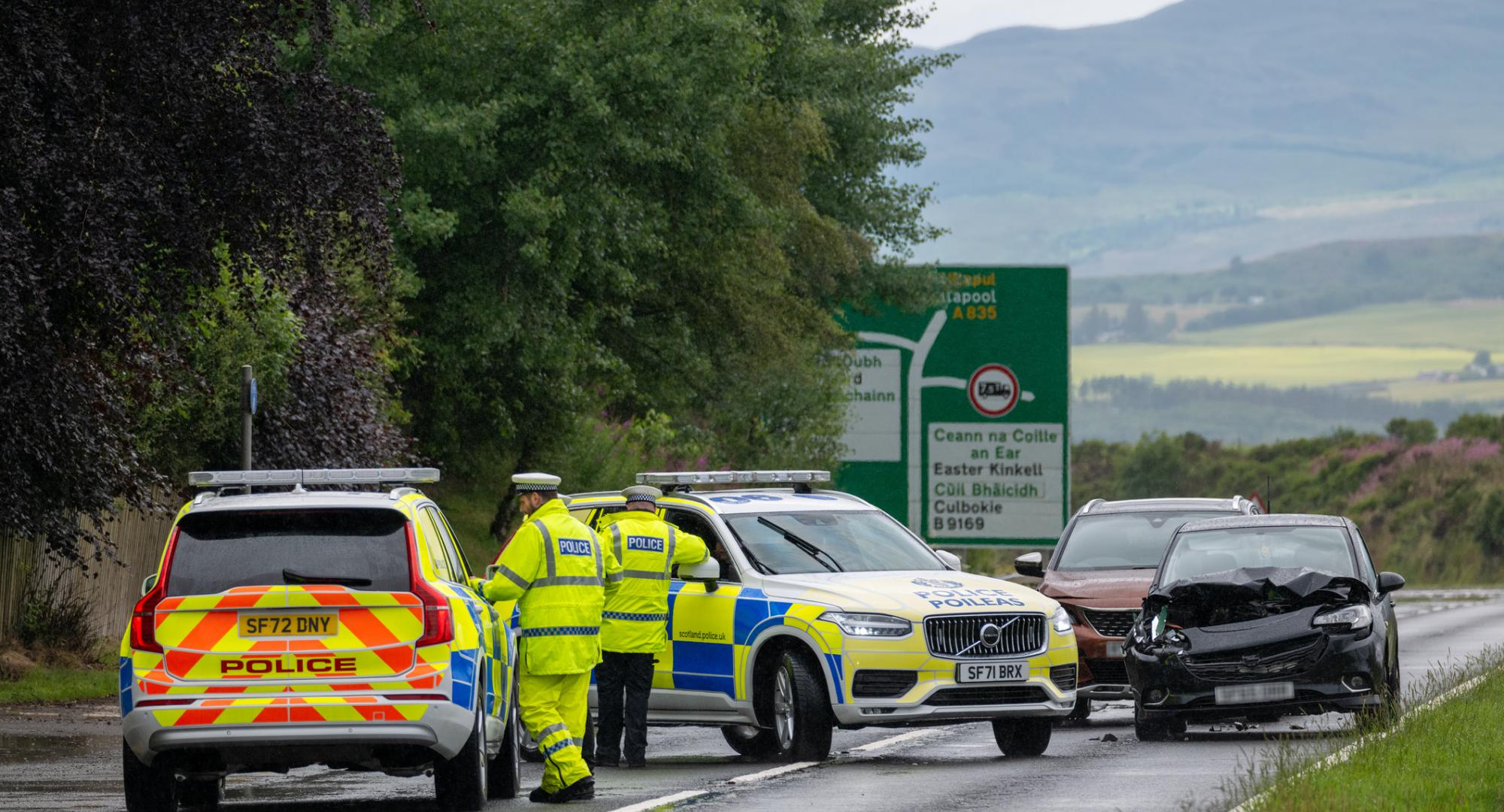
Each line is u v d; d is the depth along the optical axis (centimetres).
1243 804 4072
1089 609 7012
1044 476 14550
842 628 5456
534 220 11244
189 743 4097
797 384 14900
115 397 7412
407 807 4709
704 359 14588
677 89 11912
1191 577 6469
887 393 14712
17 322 6188
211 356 8912
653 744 6738
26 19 6228
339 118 7288
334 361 9550
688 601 5878
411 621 4178
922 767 5394
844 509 6203
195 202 7019
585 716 4897
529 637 4753
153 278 7088
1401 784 4194
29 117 6219
